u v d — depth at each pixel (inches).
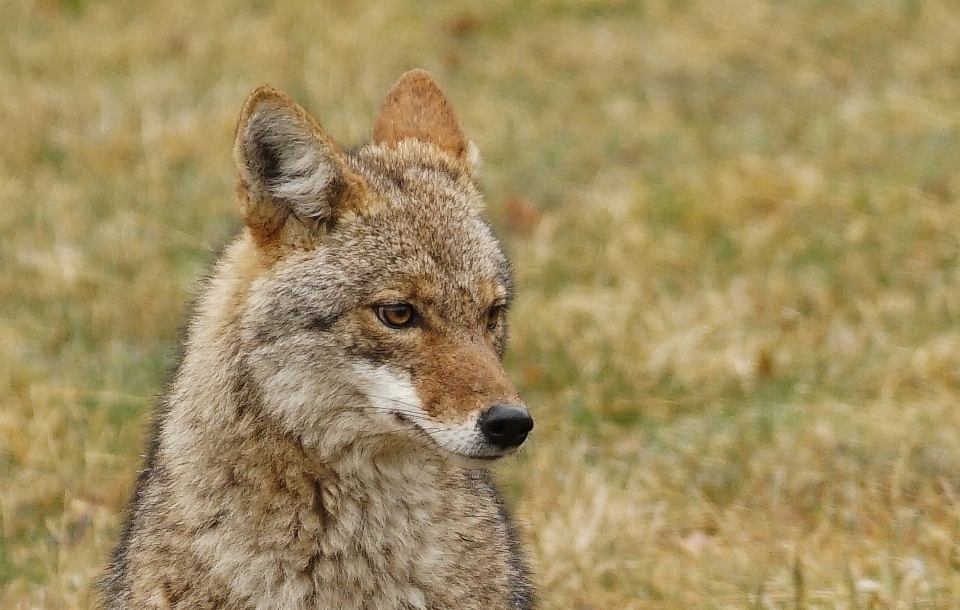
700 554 433.1
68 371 551.8
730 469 478.9
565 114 823.7
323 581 308.5
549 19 946.7
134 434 502.9
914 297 585.9
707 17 924.0
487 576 320.5
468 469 325.4
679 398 534.9
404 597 310.5
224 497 306.3
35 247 649.0
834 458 471.5
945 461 459.2
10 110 790.5
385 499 310.5
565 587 419.8
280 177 313.7
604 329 581.0
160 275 632.4
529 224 693.3
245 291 314.2
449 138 365.7
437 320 314.2
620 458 499.2
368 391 309.0
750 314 589.0
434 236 319.3
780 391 532.1
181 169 748.0
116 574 336.8
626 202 687.7
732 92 834.8
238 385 307.3
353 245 314.8
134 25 913.5
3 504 464.4
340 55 876.6
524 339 577.6
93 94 820.6
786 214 661.3
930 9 886.4
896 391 516.7
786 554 421.1
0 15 922.7
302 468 306.3
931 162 689.6
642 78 864.3
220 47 882.1
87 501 470.9
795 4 923.4
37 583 424.2
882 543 423.2
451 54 892.0
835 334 564.1
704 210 675.4
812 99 809.5
